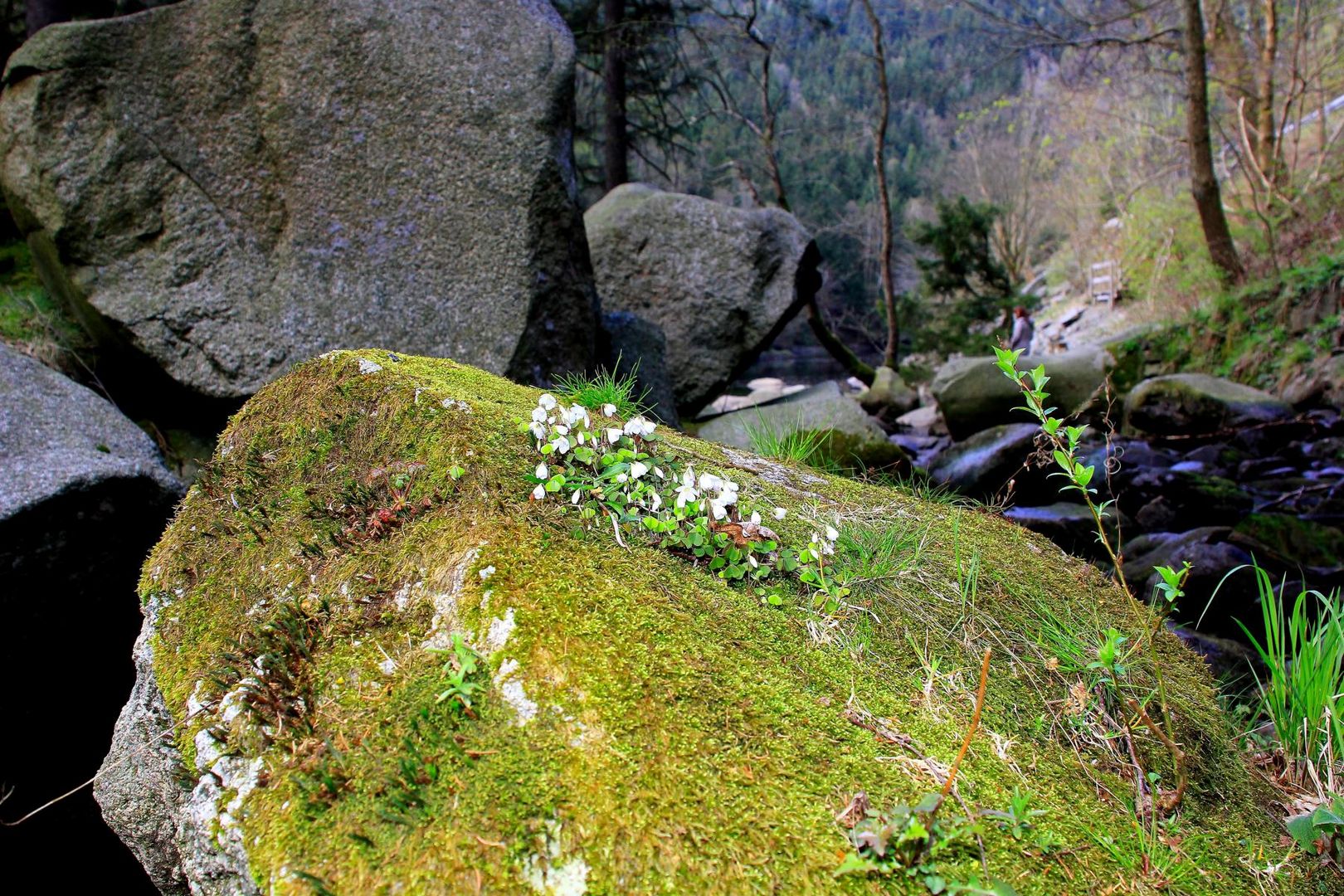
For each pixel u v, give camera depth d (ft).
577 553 5.67
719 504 6.37
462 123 16.57
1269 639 7.86
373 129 16.33
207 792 5.06
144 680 6.40
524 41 16.98
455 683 4.73
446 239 16.55
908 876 4.18
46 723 11.16
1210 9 47.11
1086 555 18.33
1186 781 5.70
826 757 4.75
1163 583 5.77
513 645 4.90
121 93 15.37
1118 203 67.92
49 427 11.91
